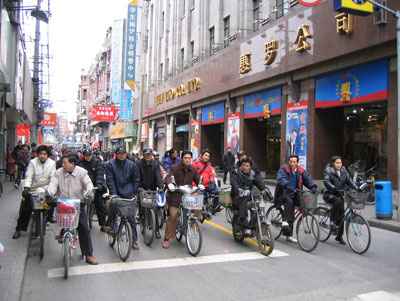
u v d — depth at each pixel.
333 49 12.10
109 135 56.56
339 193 6.84
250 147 18.73
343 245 6.98
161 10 33.25
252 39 16.73
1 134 17.69
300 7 13.64
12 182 16.61
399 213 8.57
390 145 10.73
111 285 4.62
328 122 14.02
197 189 6.47
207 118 22.78
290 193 6.88
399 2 9.95
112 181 6.16
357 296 4.36
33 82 31.97
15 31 16.64
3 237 6.68
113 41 46.72
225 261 5.75
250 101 18.12
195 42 24.34
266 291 4.48
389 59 10.88
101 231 7.88
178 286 4.61
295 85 14.62
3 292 4.11
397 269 5.46
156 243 6.92
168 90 28.31
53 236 7.25
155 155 9.90
